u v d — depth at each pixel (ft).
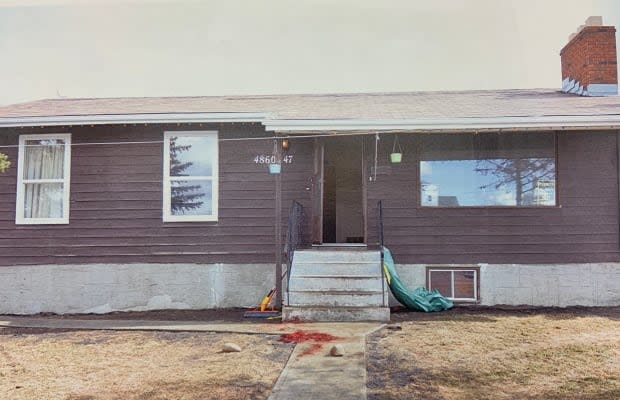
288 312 27.81
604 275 32.71
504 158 33.76
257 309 31.94
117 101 43.73
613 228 32.89
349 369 18.81
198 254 34.78
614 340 22.99
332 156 43.65
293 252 31.32
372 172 34.32
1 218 35.60
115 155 35.58
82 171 35.58
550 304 32.76
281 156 33.60
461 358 20.24
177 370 19.24
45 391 17.06
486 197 33.71
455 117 30.17
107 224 35.22
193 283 34.60
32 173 36.06
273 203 34.86
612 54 37.86
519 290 32.96
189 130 35.45
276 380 17.80
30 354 22.44
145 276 34.76
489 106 34.68
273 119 30.99
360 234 45.03
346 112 33.76
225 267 34.58
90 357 21.62
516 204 33.50
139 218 35.17
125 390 16.96
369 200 34.22
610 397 15.84
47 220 35.45
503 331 25.04
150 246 34.96
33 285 35.06
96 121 33.86
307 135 32.48
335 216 45.19
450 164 34.06
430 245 33.65
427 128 30.27
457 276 33.71
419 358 20.27
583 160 33.27
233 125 35.35
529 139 33.60
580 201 33.12
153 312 33.81
